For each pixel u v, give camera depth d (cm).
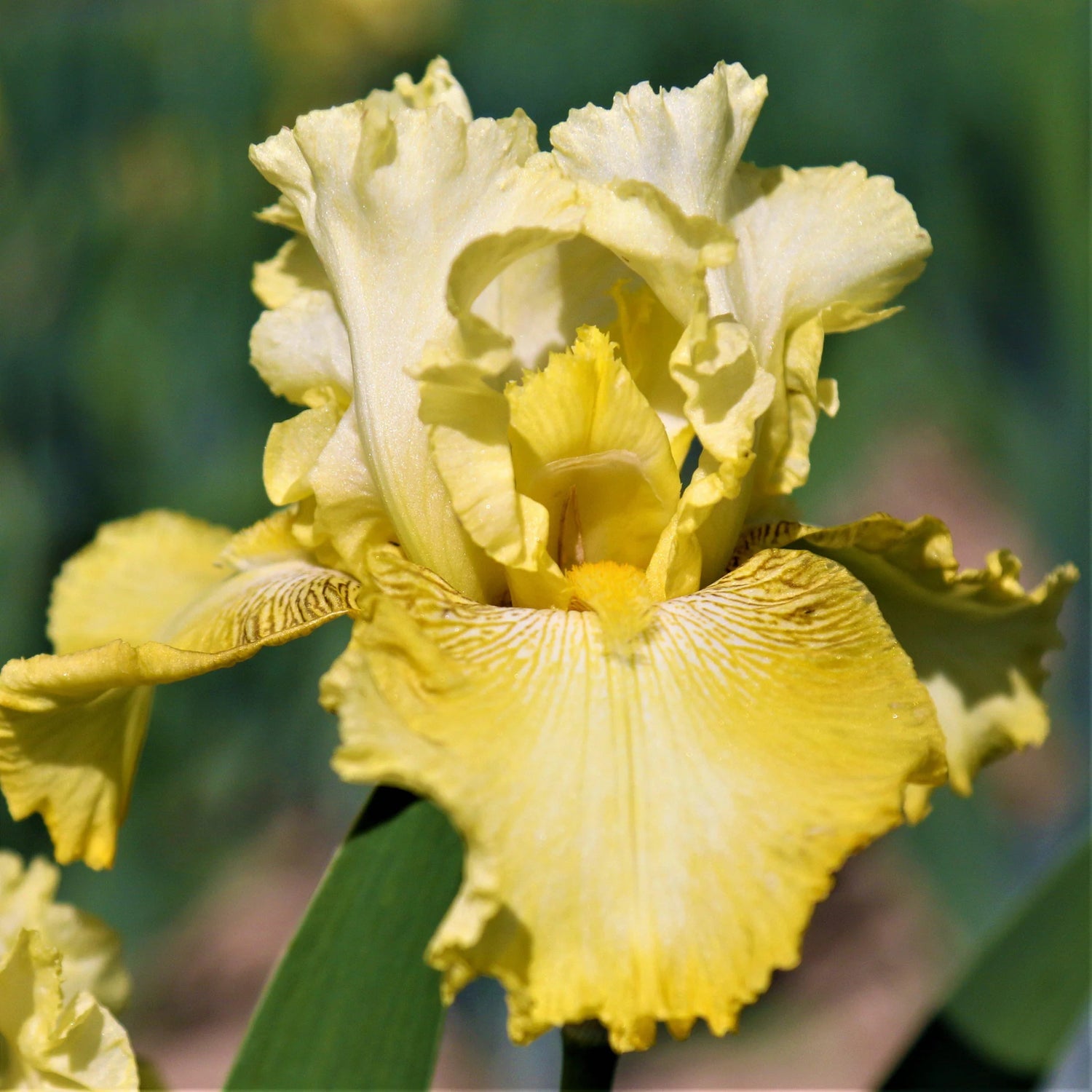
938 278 114
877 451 126
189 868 98
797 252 49
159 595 52
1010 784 114
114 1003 50
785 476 49
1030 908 51
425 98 50
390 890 47
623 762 45
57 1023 47
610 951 44
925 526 49
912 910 112
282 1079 47
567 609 47
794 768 45
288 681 97
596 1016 44
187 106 101
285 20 109
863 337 109
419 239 47
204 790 96
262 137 108
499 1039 88
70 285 96
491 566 48
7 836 90
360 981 47
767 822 44
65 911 50
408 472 47
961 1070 52
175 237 100
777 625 47
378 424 47
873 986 108
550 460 48
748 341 47
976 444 119
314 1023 47
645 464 48
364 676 45
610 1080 48
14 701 47
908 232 49
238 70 103
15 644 90
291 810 117
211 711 94
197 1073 107
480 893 44
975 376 113
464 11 114
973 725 51
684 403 49
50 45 98
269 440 49
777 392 49
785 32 112
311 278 50
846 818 45
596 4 111
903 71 113
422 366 46
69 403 95
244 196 102
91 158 99
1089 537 99
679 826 44
